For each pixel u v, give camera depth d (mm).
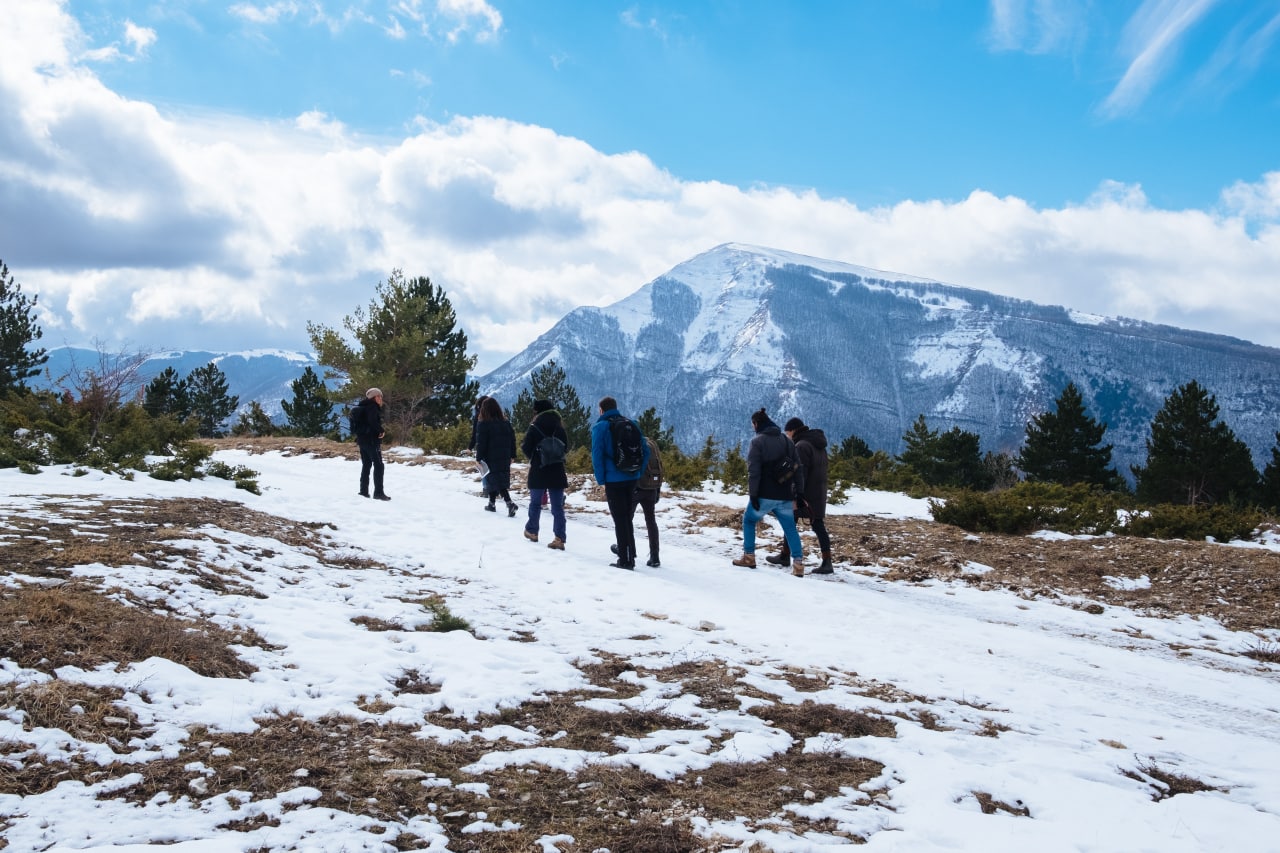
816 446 10812
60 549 6270
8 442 12148
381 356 30922
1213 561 11562
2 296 31719
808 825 3580
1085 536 13609
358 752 3900
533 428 10867
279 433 40219
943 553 12125
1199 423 37562
